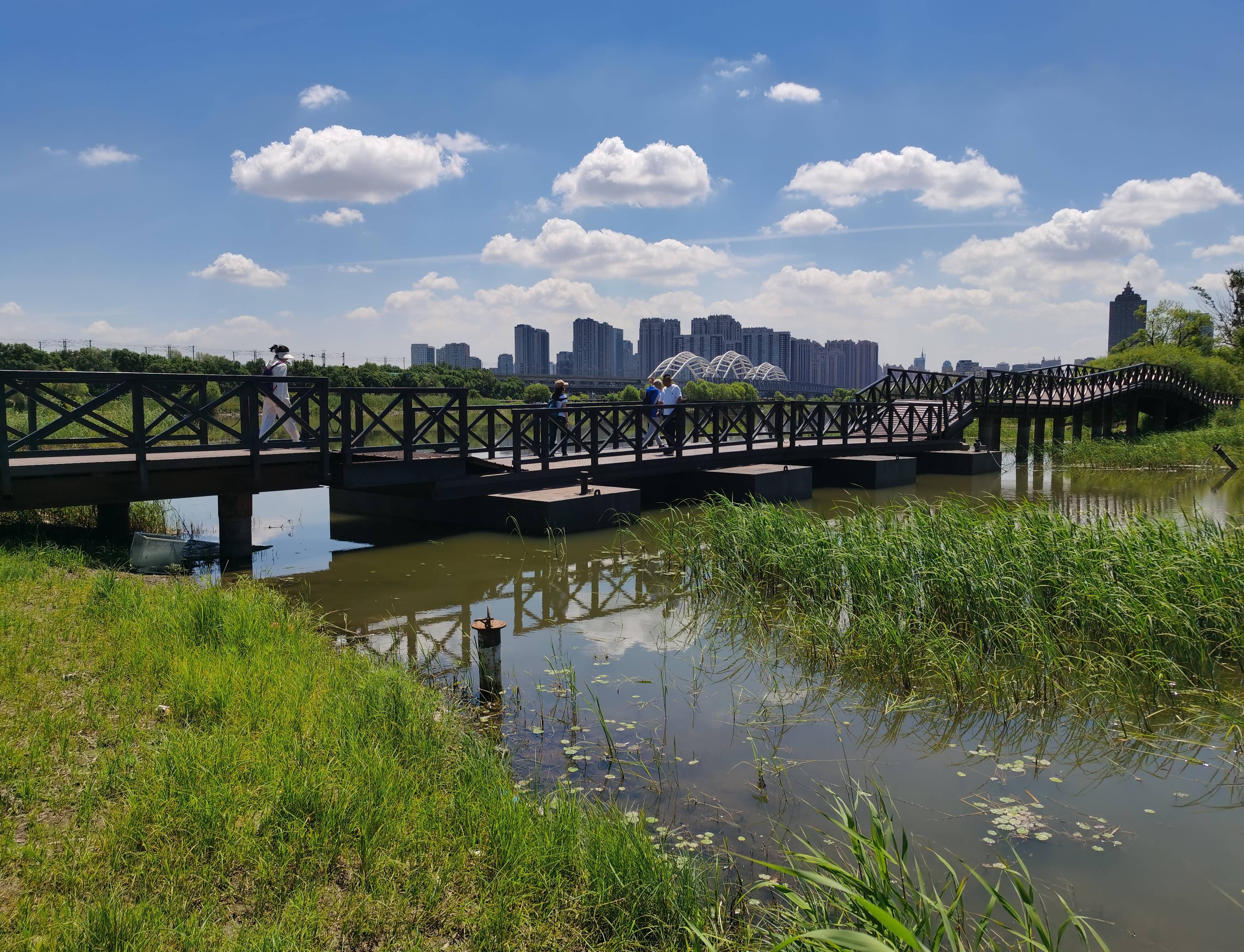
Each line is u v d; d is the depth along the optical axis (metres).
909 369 27.12
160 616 5.94
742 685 6.27
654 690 6.13
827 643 6.92
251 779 3.70
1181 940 3.29
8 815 3.35
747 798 4.45
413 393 11.42
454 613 8.15
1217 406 37.94
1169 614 6.50
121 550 9.55
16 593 6.40
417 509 12.90
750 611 8.22
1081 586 6.98
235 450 10.62
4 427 8.20
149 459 9.27
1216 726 5.53
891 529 9.09
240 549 10.11
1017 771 4.86
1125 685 6.11
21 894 2.87
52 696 4.53
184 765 3.68
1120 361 46.09
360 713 4.60
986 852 3.96
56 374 8.54
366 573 9.65
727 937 3.08
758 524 9.84
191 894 2.94
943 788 4.64
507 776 4.25
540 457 13.36
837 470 18.34
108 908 2.67
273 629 6.14
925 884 3.65
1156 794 4.59
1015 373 26.05
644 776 4.68
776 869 3.07
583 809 4.09
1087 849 4.00
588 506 12.26
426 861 3.26
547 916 3.03
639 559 10.45
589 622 7.95
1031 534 8.16
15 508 8.31
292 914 2.85
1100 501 16.36
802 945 2.85
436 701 5.18
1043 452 26.19
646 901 3.13
